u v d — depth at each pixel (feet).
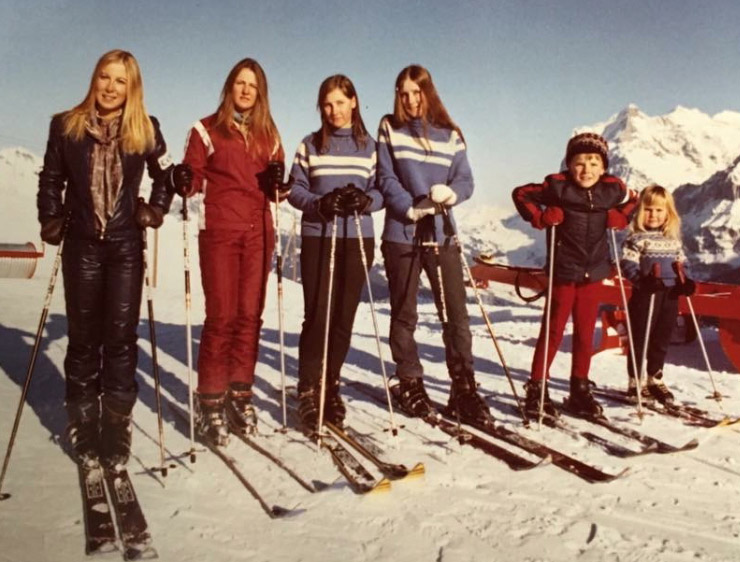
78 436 9.95
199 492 9.39
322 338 12.55
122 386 10.00
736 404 15.14
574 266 13.21
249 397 12.21
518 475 10.21
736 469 10.62
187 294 10.94
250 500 9.16
